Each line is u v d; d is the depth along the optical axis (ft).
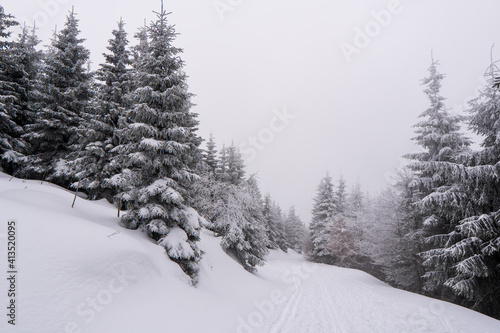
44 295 15.75
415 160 50.78
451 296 45.09
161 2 36.35
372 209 72.18
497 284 33.99
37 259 17.47
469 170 33.22
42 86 57.21
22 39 65.51
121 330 17.38
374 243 71.10
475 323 27.09
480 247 33.19
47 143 56.70
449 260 37.73
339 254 111.86
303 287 56.08
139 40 53.06
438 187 44.32
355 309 34.94
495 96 34.24
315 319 30.09
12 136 58.70
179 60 35.91
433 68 51.16
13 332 12.98
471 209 36.04
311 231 143.64
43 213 23.45
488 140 35.24
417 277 56.29
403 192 60.64
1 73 59.77
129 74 51.03
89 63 73.15
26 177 56.29
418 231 52.11
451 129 49.14
